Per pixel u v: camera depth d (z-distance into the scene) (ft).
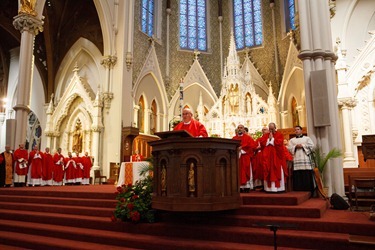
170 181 18.51
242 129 27.25
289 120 64.13
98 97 57.93
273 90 71.61
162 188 19.21
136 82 62.59
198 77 75.92
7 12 64.80
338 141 28.19
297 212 18.97
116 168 51.93
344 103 48.75
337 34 53.78
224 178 19.16
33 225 23.43
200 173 18.30
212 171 18.45
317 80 27.68
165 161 19.33
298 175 26.89
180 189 18.26
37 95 69.82
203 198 17.99
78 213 24.75
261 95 72.74
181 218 20.38
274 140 25.16
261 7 77.77
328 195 26.58
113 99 57.98
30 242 20.57
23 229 23.15
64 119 62.85
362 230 16.53
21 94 44.50
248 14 79.82
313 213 18.62
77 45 66.03
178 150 18.56
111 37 59.21
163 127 69.87
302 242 16.25
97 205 25.66
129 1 61.98
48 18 65.67
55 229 21.81
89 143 58.70
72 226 22.88
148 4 71.56
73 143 61.11
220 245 16.84
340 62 49.90
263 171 25.46
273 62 72.79
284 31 70.49
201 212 20.02
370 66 48.73
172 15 78.43
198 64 76.43
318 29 29.43
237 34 80.33
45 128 63.93
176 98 73.00
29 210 27.61
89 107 58.80
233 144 19.77
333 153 25.95
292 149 27.45
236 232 17.62
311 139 27.91
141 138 61.00
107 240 19.47
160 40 73.36
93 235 20.01
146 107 65.41
